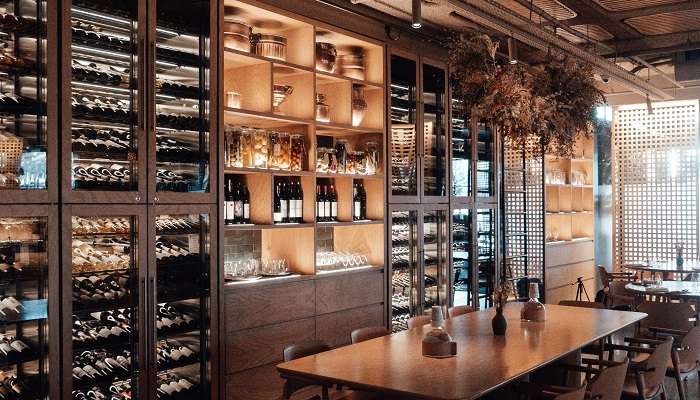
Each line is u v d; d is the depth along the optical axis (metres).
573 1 6.50
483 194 8.06
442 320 3.99
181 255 4.62
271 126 5.78
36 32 3.80
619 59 8.88
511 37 5.98
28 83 3.80
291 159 5.52
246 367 4.99
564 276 10.73
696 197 11.02
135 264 4.25
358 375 3.43
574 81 5.69
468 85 5.64
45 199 3.78
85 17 4.09
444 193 7.27
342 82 6.13
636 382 4.38
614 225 11.82
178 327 4.61
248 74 5.33
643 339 5.16
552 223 11.33
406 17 6.46
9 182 3.68
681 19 7.11
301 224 5.47
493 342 4.25
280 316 5.27
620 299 8.25
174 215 4.57
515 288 8.95
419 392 3.11
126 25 4.27
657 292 7.28
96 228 4.10
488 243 8.16
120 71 4.25
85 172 4.10
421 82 6.90
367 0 5.84
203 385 4.75
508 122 5.56
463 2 5.19
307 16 5.52
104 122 4.17
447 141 7.31
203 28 4.71
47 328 3.81
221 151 4.79
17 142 3.72
